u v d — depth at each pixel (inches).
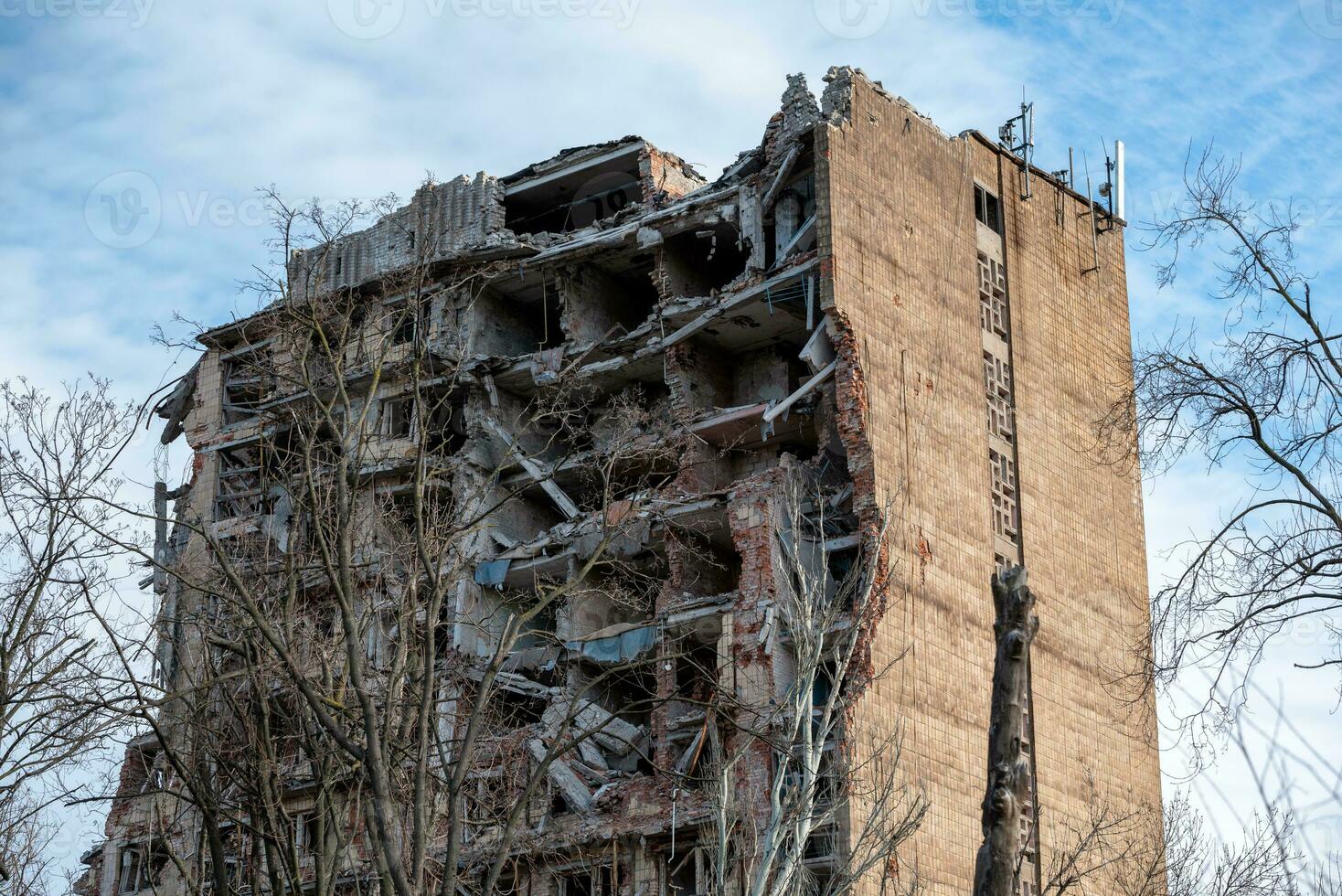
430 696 925.2
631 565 1780.3
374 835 954.7
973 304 1927.9
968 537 1790.1
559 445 2021.4
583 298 2009.1
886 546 1637.6
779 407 1726.1
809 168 1830.7
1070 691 1877.5
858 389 1700.3
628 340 1923.0
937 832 1598.2
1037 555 1891.0
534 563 1863.9
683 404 1851.6
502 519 1946.4
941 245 1907.0
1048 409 1990.7
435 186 2105.1
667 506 1763.0
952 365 1859.0
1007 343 1962.4
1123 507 2068.2
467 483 1924.2
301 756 1229.7
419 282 1218.0
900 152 1883.6
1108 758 1900.8
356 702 1069.8
